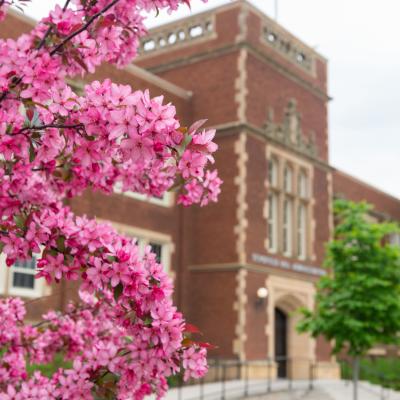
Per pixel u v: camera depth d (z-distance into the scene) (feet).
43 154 12.19
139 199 68.03
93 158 11.25
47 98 11.58
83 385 13.93
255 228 72.74
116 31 13.12
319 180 86.89
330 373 83.25
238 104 73.26
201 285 72.33
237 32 75.15
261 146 75.36
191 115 76.23
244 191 71.41
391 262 51.72
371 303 50.08
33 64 11.55
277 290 75.56
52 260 12.25
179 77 78.28
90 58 13.20
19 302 18.13
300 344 80.23
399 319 51.49
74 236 12.10
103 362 13.33
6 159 12.52
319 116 88.89
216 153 73.72
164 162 11.05
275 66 79.77
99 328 18.90
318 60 89.97
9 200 12.91
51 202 14.03
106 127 10.69
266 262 73.67
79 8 13.44
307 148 84.84
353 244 52.34
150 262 12.18
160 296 11.59
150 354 12.07
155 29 81.76
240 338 68.44
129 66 66.18
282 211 78.33
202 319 71.36
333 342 85.25
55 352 19.62
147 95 10.24
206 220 73.41
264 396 56.49
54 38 12.66
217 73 75.56
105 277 11.64
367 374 87.10
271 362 71.82
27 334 18.78
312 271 82.23
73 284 50.57
